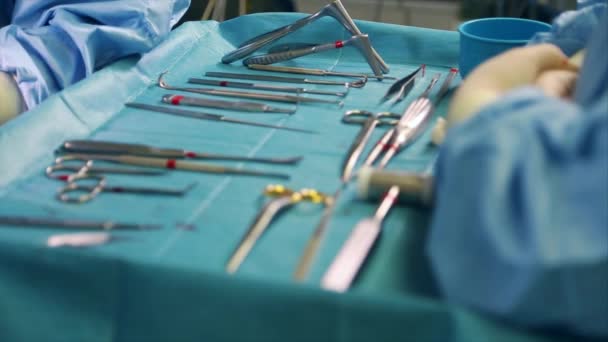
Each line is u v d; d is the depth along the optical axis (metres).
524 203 0.61
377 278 0.73
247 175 0.96
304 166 0.99
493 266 0.62
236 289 0.67
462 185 0.66
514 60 1.00
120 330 0.71
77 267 0.72
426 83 1.39
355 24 1.57
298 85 1.37
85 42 1.36
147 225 0.82
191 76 1.42
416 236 0.80
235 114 1.20
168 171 0.97
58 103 1.15
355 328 0.65
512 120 0.66
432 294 0.70
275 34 1.48
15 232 0.81
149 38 1.43
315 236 0.78
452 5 3.38
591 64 0.89
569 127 0.64
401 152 1.03
